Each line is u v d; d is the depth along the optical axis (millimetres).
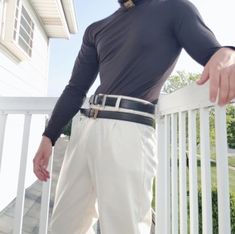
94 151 890
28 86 4891
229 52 644
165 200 1433
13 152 3967
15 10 3602
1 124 1570
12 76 4055
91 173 921
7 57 3820
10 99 1568
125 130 856
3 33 3473
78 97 1211
